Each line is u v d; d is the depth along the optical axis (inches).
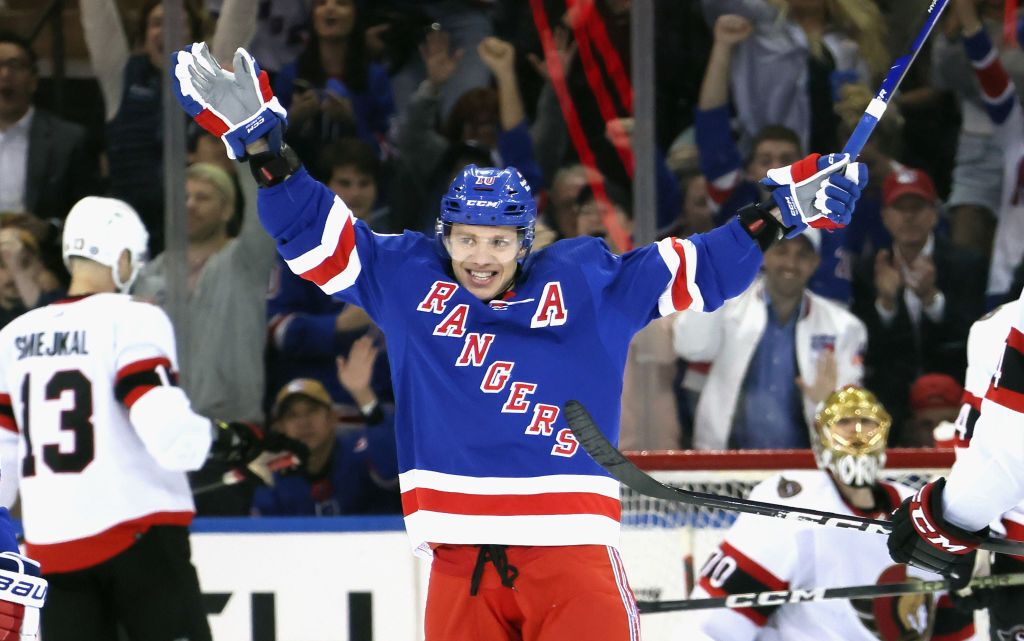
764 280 678.5
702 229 714.8
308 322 684.1
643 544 572.1
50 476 519.5
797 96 711.7
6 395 537.3
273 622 599.2
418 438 360.5
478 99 718.5
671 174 713.0
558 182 712.4
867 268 701.3
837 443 498.0
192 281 683.4
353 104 720.3
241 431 560.4
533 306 357.7
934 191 711.1
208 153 690.2
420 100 721.6
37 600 345.4
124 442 523.5
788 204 363.6
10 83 711.1
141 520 520.7
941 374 698.2
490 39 717.3
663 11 705.6
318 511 671.1
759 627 501.0
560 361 356.5
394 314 360.5
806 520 379.9
